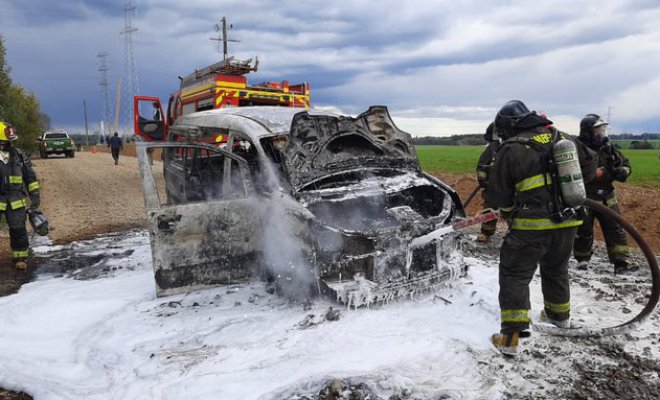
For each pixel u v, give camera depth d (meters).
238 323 4.23
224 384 3.25
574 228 3.60
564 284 3.93
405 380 3.17
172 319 4.43
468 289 4.74
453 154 32.44
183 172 6.34
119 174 18.52
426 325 4.03
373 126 5.22
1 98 13.98
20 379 3.47
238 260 5.06
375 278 4.33
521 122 3.58
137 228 9.05
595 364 3.51
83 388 3.37
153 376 3.42
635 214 8.59
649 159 23.14
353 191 4.69
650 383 3.27
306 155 4.72
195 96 11.52
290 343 3.79
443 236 4.69
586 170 4.77
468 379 3.26
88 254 7.16
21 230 6.39
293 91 11.63
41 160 28.16
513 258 3.56
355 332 3.87
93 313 4.77
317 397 3.08
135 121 11.61
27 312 4.80
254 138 5.09
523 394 3.17
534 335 3.92
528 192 3.49
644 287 5.03
